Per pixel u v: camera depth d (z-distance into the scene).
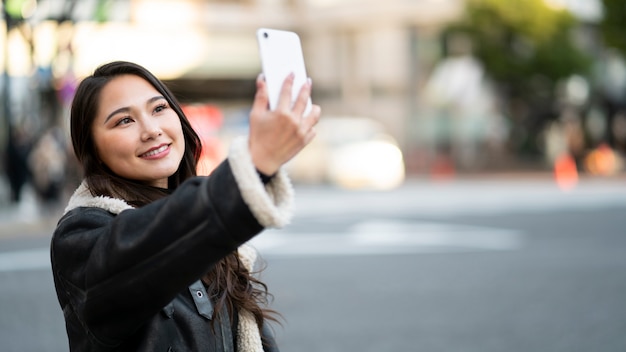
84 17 15.41
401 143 31.00
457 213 16.52
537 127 30.69
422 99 30.69
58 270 1.71
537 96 29.48
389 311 7.86
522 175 26.53
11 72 17.31
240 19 31.88
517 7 27.36
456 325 7.30
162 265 1.54
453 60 29.38
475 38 28.20
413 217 15.89
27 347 6.66
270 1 32.72
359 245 12.23
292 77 1.55
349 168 22.75
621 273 9.73
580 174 26.91
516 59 28.09
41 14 15.09
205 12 31.22
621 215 15.78
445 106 29.94
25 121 17.12
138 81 1.86
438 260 10.85
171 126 1.87
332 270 10.13
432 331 7.09
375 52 31.53
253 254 2.03
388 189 22.05
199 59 31.00
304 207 17.72
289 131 1.51
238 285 1.95
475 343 6.70
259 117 1.52
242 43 31.98
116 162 1.83
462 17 28.27
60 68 15.34
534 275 9.69
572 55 28.02
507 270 10.05
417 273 9.90
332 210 17.19
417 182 24.73
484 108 29.70
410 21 30.64
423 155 29.41
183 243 1.52
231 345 1.86
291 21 33.06
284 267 10.39
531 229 13.84
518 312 7.81
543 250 11.57
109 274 1.58
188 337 1.76
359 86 31.97
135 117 1.83
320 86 32.84
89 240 1.66
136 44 29.19
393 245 12.21
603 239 12.57
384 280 9.45
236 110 33.75
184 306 1.78
